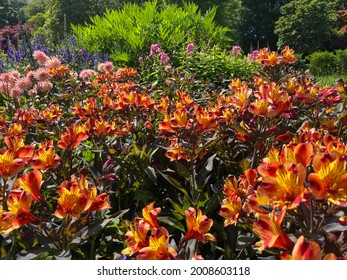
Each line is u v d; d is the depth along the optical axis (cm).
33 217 132
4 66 637
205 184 205
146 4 984
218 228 175
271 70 373
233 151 221
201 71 616
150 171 210
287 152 118
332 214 108
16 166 149
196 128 205
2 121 241
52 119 255
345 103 254
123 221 164
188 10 1035
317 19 2234
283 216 100
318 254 87
